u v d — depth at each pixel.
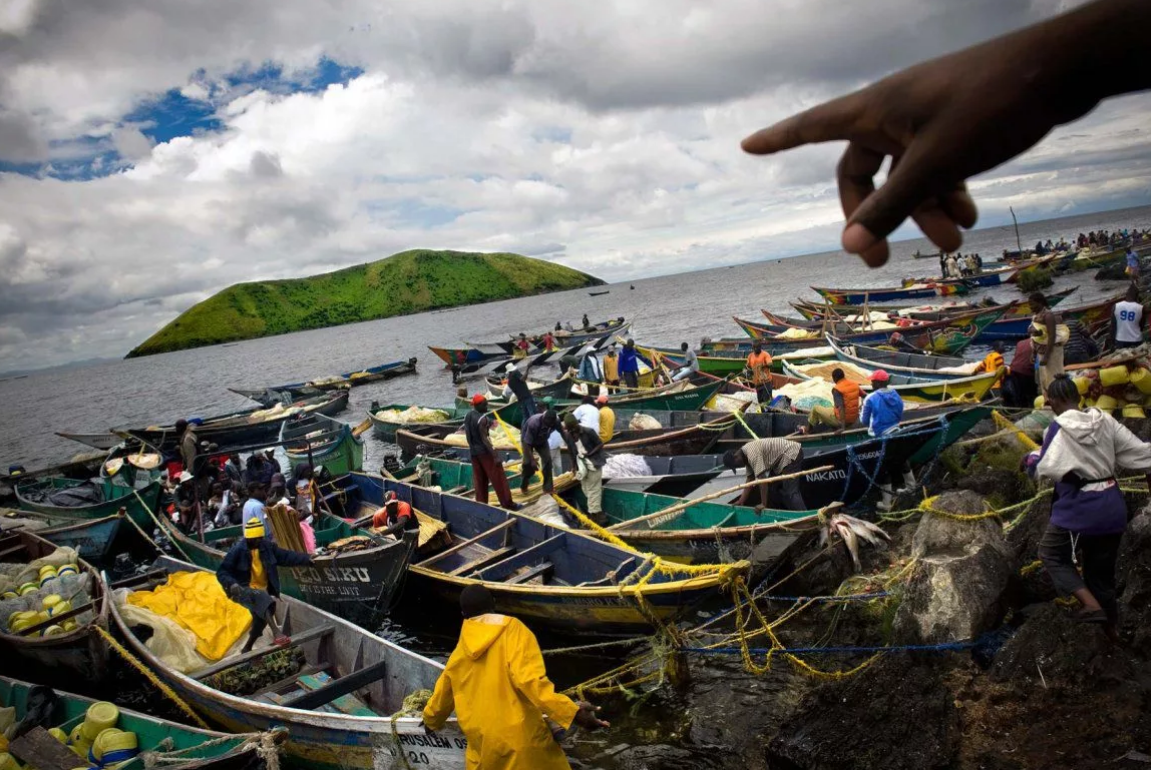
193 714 9.06
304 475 15.87
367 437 29.52
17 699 8.68
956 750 6.15
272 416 31.16
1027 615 7.99
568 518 13.83
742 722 8.09
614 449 16.92
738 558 10.85
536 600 10.36
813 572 10.96
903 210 0.94
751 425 17.33
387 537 13.12
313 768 7.77
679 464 15.64
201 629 10.45
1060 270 50.59
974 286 48.84
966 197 0.98
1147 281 32.03
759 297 86.06
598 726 5.28
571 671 10.25
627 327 48.72
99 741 7.61
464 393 26.98
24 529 15.80
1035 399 14.06
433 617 12.62
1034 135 0.87
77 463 26.36
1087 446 6.39
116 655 10.80
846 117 1.02
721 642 9.26
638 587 9.29
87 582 12.36
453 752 6.64
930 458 13.38
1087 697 6.24
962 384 18.42
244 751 6.76
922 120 0.92
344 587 11.41
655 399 22.38
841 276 104.50
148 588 12.11
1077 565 8.06
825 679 8.08
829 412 15.86
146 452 24.89
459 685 5.38
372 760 7.21
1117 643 6.72
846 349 25.59
